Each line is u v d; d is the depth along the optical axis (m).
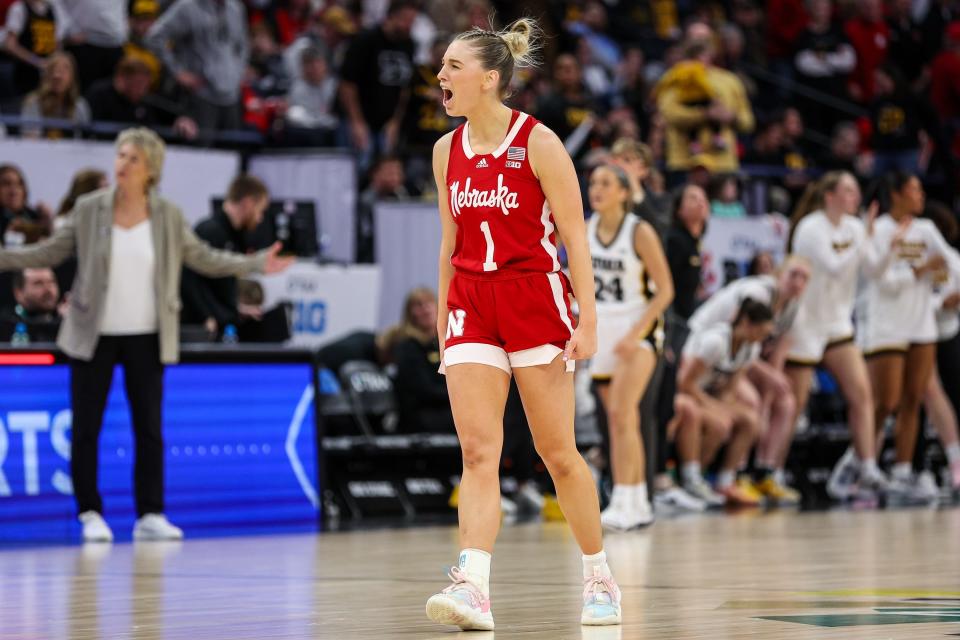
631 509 15.91
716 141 27.05
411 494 20.09
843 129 30.66
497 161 7.62
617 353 15.38
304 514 18.17
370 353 20.64
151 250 15.51
